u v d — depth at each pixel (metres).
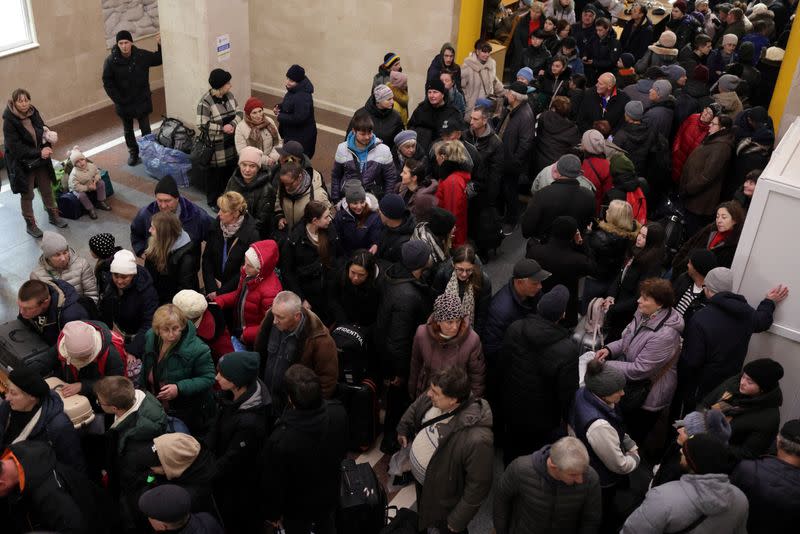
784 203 4.85
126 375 5.25
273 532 4.77
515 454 5.15
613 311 5.94
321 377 4.98
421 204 6.34
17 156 7.87
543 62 11.16
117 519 4.25
